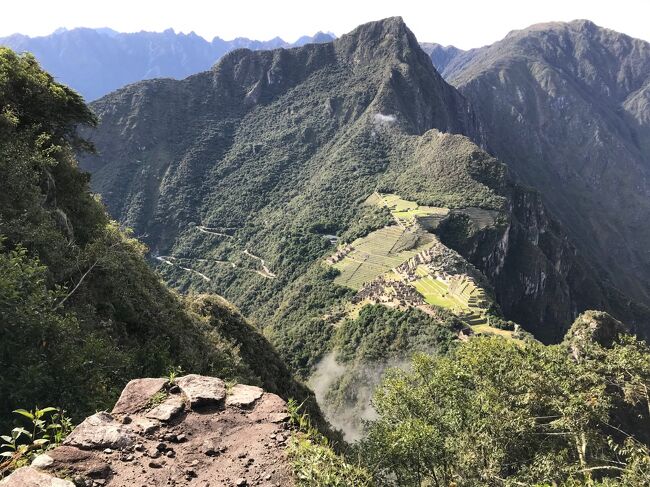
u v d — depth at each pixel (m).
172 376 9.20
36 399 9.15
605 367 19.09
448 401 17.23
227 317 36.47
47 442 7.45
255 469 6.78
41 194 20.89
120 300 21.09
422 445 11.69
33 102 26.58
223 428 7.79
